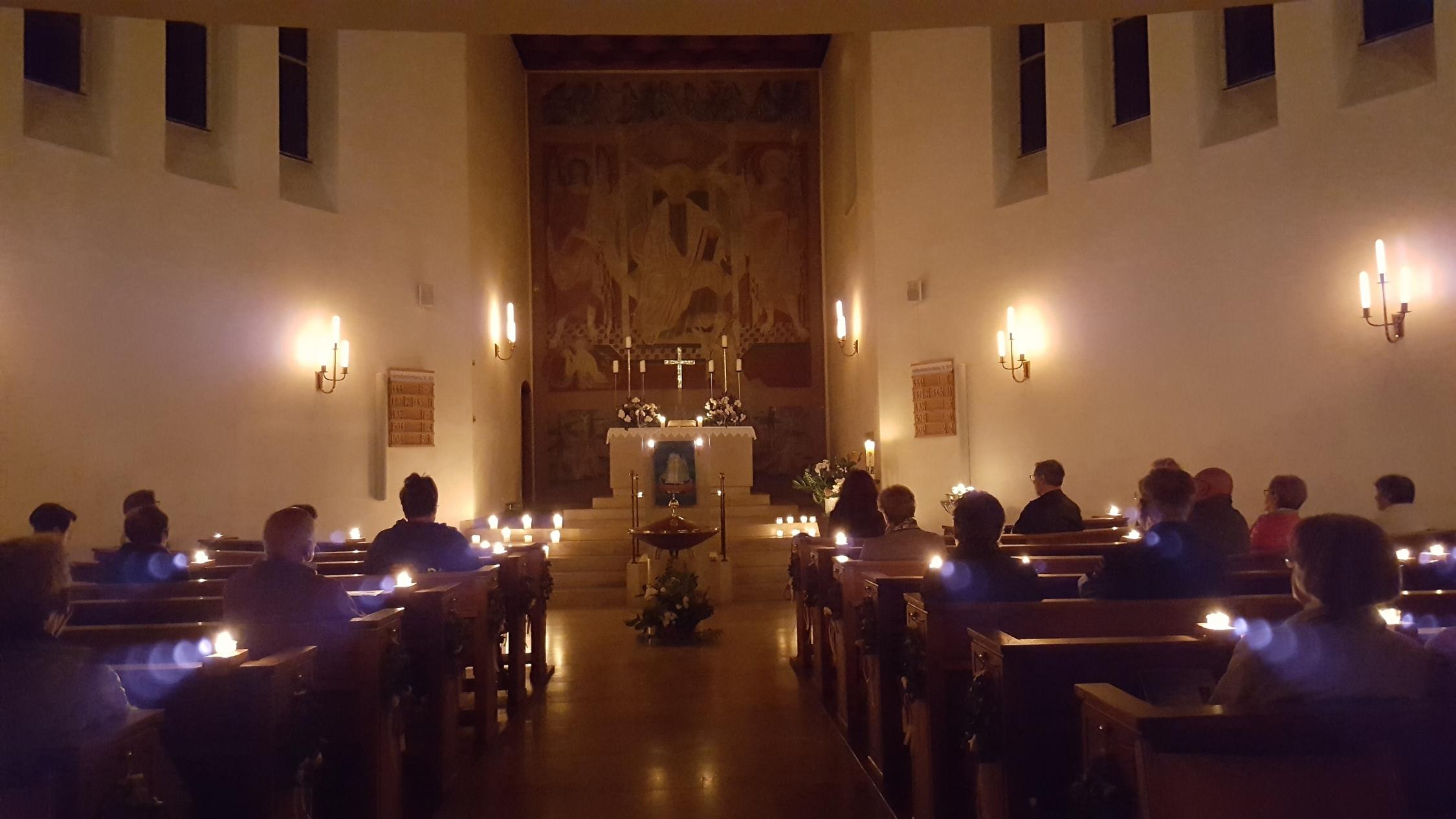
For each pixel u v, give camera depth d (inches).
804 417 668.1
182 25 403.2
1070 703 132.7
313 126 451.8
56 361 339.6
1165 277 399.9
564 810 186.7
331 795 164.7
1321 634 103.0
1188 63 395.2
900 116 498.3
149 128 374.6
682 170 674.2
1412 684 102.0
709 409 587.5
